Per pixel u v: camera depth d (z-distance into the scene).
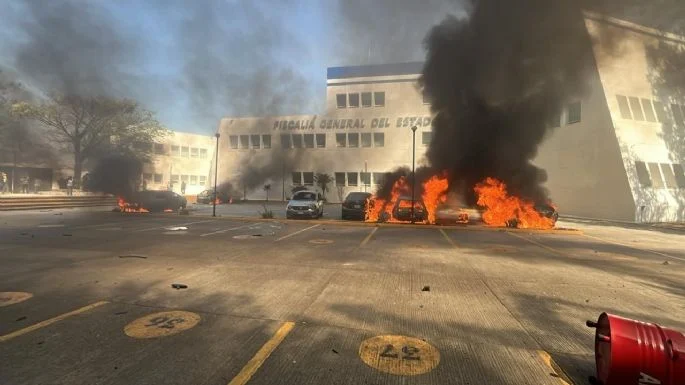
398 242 10.01
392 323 3.89
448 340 3.48
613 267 7.27
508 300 4.81
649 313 4.45
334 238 10.55
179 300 4.55
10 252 7.55
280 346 3.28
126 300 4.50
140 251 7.89
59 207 20.48
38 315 3.94
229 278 5.69
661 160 22.62
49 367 2.83
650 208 21.08
